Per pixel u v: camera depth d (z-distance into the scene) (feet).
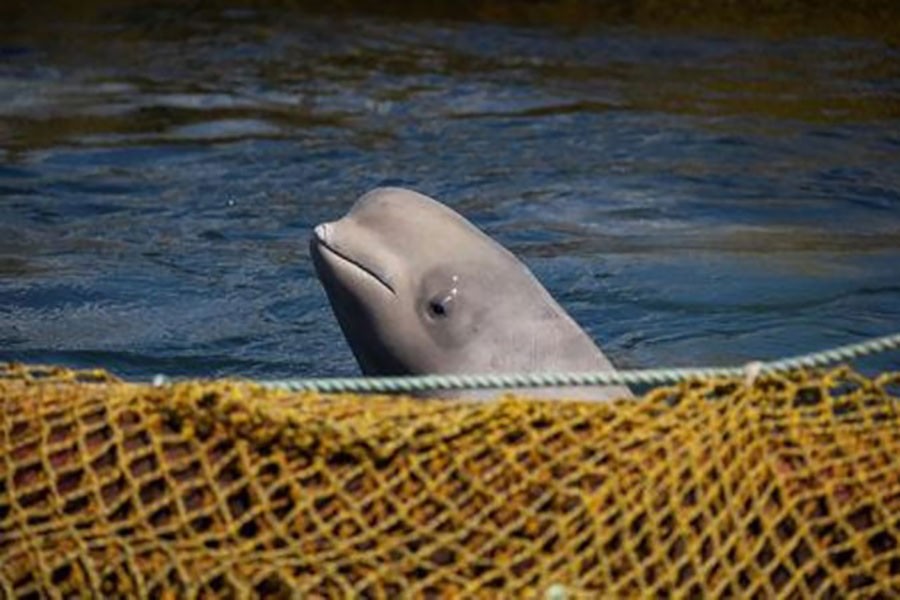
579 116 133.80
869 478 46.47
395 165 121.29
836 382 49.03
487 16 161.68
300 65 146.10
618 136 128.98
